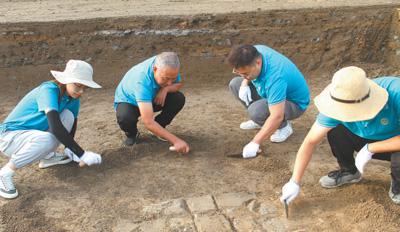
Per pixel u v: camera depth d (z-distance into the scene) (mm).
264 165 3646
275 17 5949
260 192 3320
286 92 3639
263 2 6590
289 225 2949
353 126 2869
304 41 6008
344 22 6008
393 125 2742
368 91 2504
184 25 5840
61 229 2945
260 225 2961
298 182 2934
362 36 6012
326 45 6035
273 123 3414
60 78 3152
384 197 3107
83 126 4508
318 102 2672
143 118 3531
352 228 2875
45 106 3129
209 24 5875
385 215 2896
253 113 3871
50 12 6266
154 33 5828
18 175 3551
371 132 2826
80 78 3137
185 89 5613
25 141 3199
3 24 5598
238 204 3182
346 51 6039
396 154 2812
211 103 5129
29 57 5691
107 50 5793
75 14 6066
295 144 4027
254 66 3326
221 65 5895
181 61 5883
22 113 3273
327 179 3289
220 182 3459
